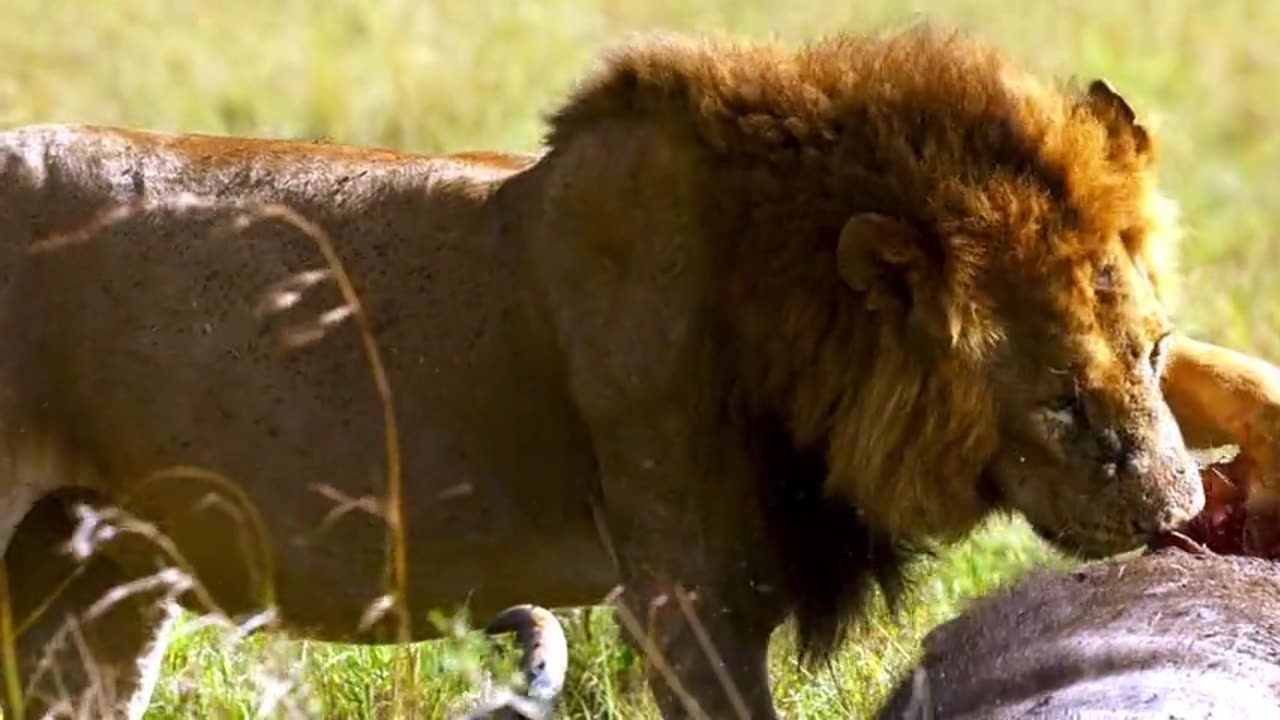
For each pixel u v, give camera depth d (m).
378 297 10.66
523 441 10.57
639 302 10.23
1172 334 10.14
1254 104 25.41
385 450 10.63
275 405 10.69
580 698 11.87
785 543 10.49
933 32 10.54
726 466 10.31
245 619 11.06
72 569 11.25
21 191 10.88
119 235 10.84
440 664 11.53
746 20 26.67
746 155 10.17
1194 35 27.23
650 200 10.23
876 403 10.04
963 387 9.89
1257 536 10.52
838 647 10.86
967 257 9.83
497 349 10.53
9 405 10.76
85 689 11.39
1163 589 9.28
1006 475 10.02
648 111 10.34
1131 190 10.07
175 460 10.80
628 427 10.31
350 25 25.05
